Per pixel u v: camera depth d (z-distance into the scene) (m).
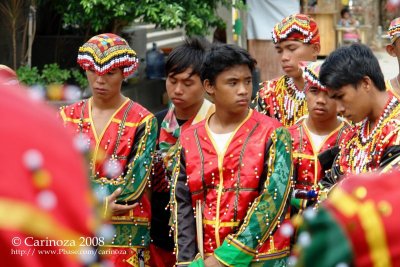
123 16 11.92
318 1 16.98
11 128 1.48
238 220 4.67
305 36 6.56
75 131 5.66
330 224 1.87
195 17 11.97
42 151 1.49
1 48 12.55
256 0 15.27
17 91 1.59
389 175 1.96
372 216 1.84
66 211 1.50
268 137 4.75
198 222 4.72
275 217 4.59
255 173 4.68
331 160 5.38
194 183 4.77
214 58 4.75
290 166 4.71
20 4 12.39
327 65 4.13
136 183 5.52
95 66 5.57
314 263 1.88
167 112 6.34
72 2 12.18
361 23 17.91
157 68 14.66
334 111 5.61
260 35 15.41
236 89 4.73
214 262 4.58
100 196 5.31
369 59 4.09
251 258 4.55
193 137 4.89
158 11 11.73
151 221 6.03
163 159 5.76
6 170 1.46
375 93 4.12
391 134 4.12
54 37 13.31
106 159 5.57
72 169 1.52
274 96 6.77
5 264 1.48
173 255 6.10
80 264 1.59
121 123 5.66
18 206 1.45
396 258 1.82
